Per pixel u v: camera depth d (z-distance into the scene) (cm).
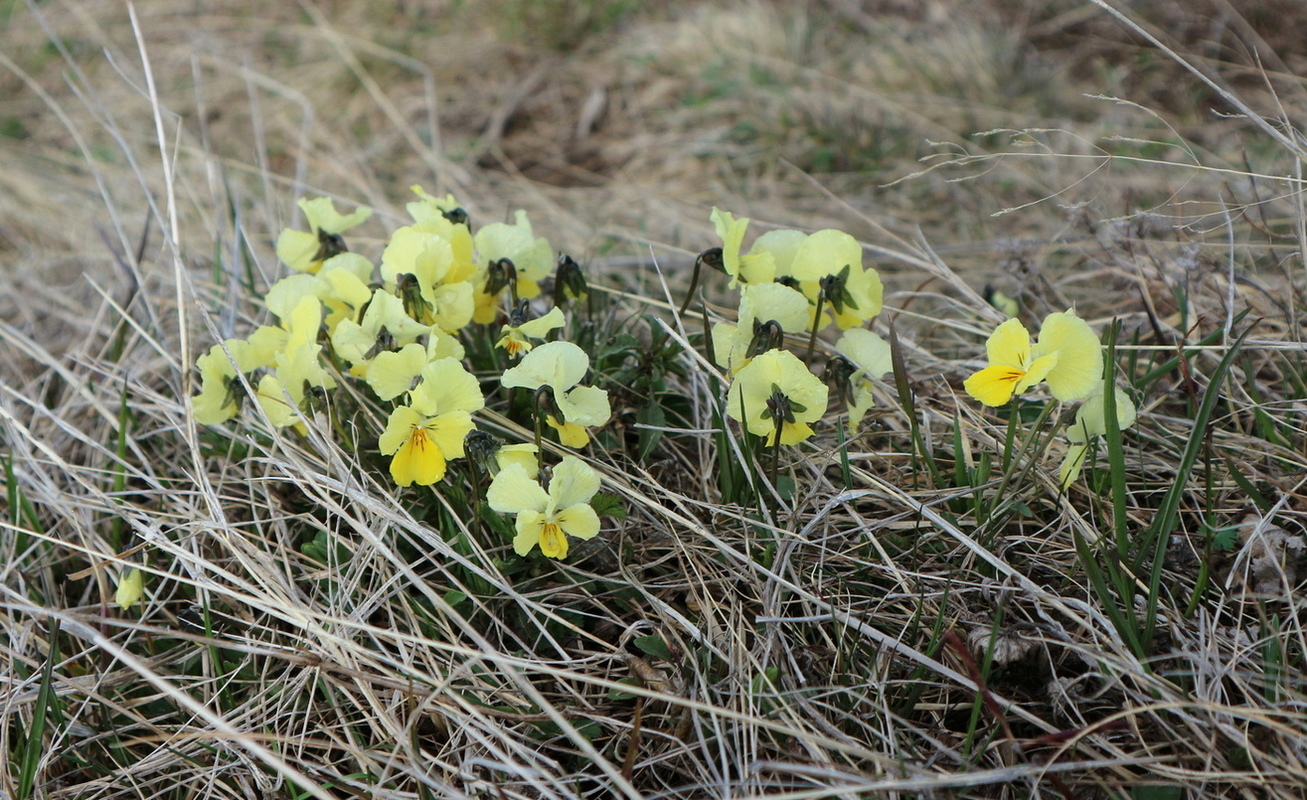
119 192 154
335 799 97
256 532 106
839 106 164
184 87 193
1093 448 100
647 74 186
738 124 165
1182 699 95
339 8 218
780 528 102
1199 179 128
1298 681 95
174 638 103
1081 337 96
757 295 100
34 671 102
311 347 100
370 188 156
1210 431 100
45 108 190
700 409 108
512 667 97
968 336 114
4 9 226
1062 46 184
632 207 150
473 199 154
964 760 94
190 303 119
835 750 96
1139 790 95
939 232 135
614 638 101
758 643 99
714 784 95
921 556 101
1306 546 99
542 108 182
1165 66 170
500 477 97
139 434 111
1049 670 97
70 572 107
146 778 99
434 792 97
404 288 100
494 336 107
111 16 219
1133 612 96
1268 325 110
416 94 188
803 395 99
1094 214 116
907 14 197
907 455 103
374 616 102
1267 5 178
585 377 102
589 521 98
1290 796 93
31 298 129
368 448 103
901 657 98
